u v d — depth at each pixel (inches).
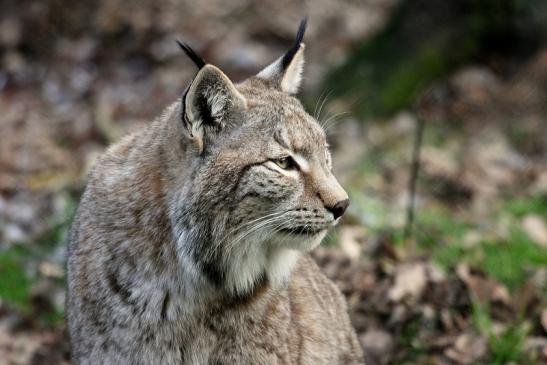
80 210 297.4
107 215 287.9
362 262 445.4
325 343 315.0
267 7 915.4
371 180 580.4
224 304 287.9
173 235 279.9
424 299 416.2
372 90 698.2
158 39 846.5
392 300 409.1
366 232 492.7
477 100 664.4
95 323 286.5
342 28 889.5
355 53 734.5
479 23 697.0
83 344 290.7
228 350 290.5
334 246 463.2
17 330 427.2
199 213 276.2
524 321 412.5
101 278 284.5
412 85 691.4
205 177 275.4
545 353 384.5
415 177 487.8
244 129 280.8
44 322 434.0
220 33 862.5
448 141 636.1
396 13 726.5
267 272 293.1
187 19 876.0
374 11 935.7
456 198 557.0
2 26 840.3
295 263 302.2
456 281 423.8
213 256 280.7
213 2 908.6
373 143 638.5
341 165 609.9
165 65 815.7
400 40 712.4
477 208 535.8
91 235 288.7
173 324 284.8
